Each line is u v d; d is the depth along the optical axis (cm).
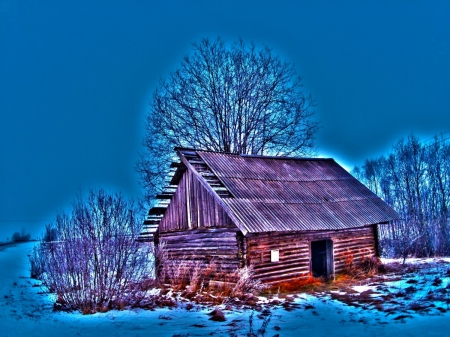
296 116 3150
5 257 3638
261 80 3144
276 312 1114
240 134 3075
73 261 1261
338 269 1792
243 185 1731
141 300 1323
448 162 3841
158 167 3003
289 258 1628
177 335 850
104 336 850
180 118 3042
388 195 4184
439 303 1066
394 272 1856
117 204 1342
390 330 827
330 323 945
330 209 1856
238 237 1529
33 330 895
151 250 1875
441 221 2850
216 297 1348
